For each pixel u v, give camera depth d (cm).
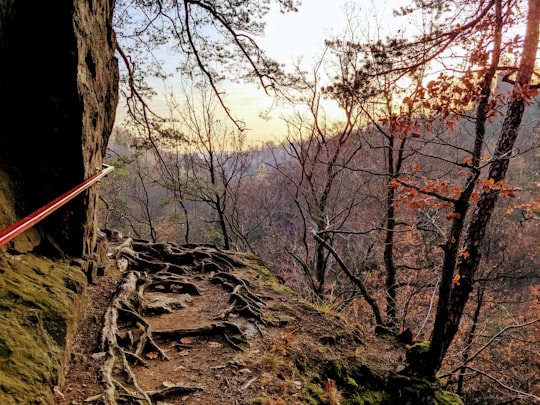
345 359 473
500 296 1609
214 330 450
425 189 471
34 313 298
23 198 374
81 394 289
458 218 450
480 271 1354
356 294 1229
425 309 1262
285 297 607
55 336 301
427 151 1115
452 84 491
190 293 571
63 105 375
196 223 2112
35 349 274
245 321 493
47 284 342
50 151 387
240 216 1828
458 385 1243
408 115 516
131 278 516
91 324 389
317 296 951
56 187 398
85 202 418
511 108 598
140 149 1084
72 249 431
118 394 301
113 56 491
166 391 330
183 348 418
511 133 594
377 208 1354
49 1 355
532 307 1448
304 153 1489
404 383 465
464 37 618
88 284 470
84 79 387
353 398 419
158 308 494
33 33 360
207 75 1001
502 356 1419
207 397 338
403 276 1347
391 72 621
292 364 416
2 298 292
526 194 1314
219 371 379
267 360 404
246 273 695
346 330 554
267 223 1883
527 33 538
